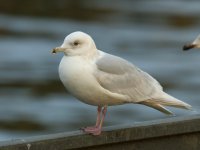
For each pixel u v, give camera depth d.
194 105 18.62
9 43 26.30
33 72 22.20
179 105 7.56
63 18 31.72
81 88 7.17
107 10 33.84
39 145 6.71
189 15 32.53
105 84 7.28
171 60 24.25
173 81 21.48
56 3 34.75
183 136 7.18
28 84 20.97
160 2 35.25
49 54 24.56
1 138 16.23
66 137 6.83
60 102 19.08
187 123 7.14
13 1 34.28
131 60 24.38
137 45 26.94
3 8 33.09
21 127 17.12
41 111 18.25
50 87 20.67
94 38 28.16
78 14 32.78
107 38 28.16
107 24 30.91
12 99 19.39
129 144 7.08
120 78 7.43
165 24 31.09
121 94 7.42
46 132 16.75
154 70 22.91
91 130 6.97
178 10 33.56
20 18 31.23
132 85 7.50
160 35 28.83
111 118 17.08
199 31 29.50
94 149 7.00
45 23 30.47
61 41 27.09
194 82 21.30
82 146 6.90
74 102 18.97
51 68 22.73
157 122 7.13
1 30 28.58
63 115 17.89
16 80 21.31
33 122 17.41
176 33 29.14
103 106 7.47
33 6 33.81
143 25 30.86
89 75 7.16
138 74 7.62
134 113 17.53
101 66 7.29
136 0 36.00
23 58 23.98
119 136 7.02
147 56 24.97
